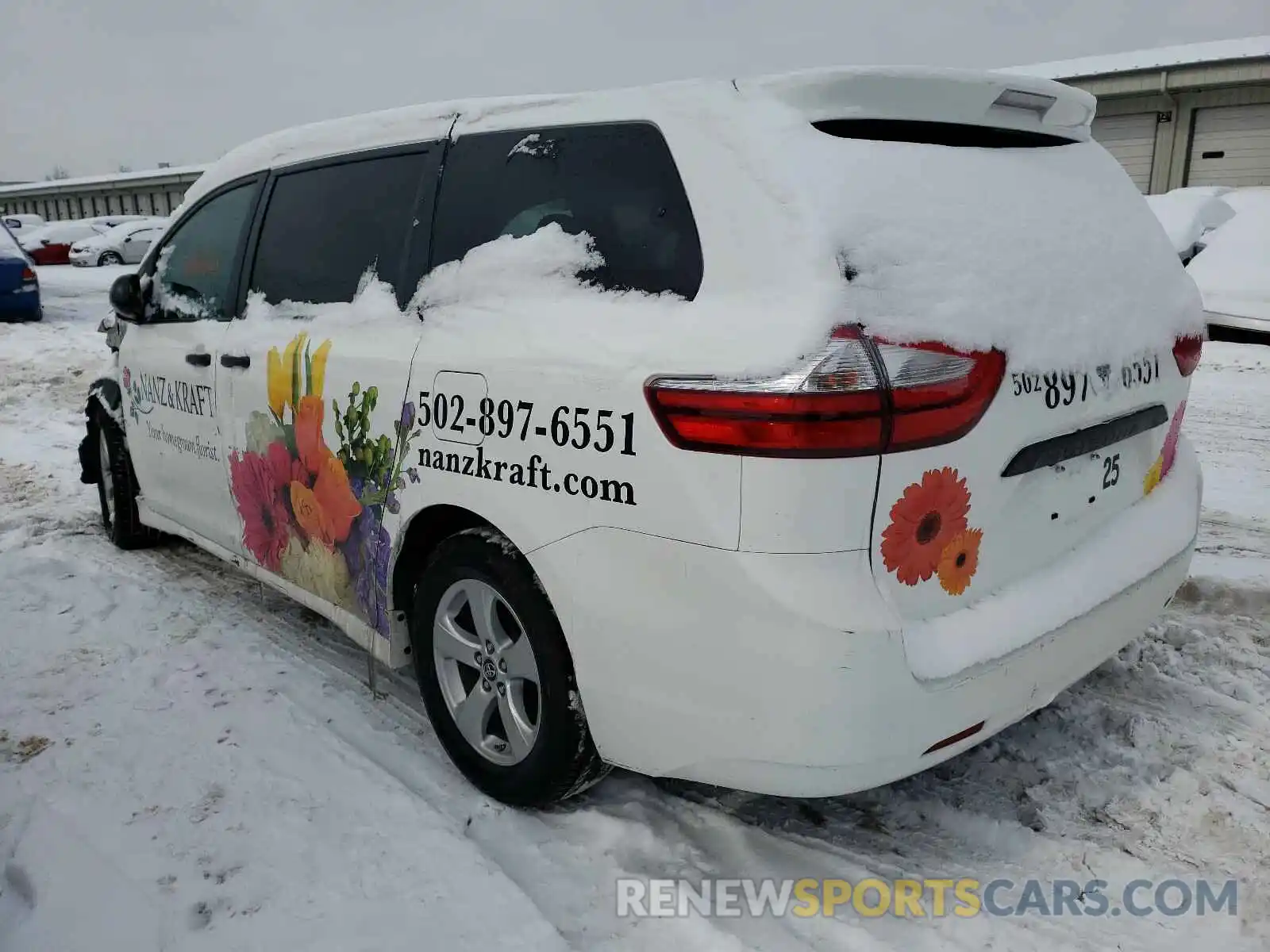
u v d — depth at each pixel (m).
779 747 2.00
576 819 2.61
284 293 3.37
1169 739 2.92
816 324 1.88
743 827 2.59
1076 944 2.16
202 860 2.45
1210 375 8.27
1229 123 18.34
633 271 2.26
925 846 2.52
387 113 3.13
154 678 3.46
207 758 2.93
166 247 4.15
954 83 2.18
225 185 3.82
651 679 2.16
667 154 2.25
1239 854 2.43
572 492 2.23
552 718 2.42
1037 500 2.27
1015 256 2.15
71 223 28.06
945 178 2.16
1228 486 5.44
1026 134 2.49
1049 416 2.16
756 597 1.95
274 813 2.64
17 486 6.15
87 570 4.57
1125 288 2.44
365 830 2.56
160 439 4.19
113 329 4.70
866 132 2.17
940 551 2.05
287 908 2.27
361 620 3.09
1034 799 2.68
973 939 2.18
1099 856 2.45
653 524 2.08
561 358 2.25
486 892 2.31
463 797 2.71
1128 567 2.49
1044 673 2.24
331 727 3.10
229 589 4.33
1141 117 19.31
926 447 1.96
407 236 2.89
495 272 2.57
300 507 3.24
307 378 3.08
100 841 2.53
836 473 1.89
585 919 2.25
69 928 2.23
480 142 2.75
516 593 2.43
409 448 2.68
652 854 2.47
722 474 1.96
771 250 2.00
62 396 9.29
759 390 1.89
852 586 1.93
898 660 1.95
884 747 1.99
